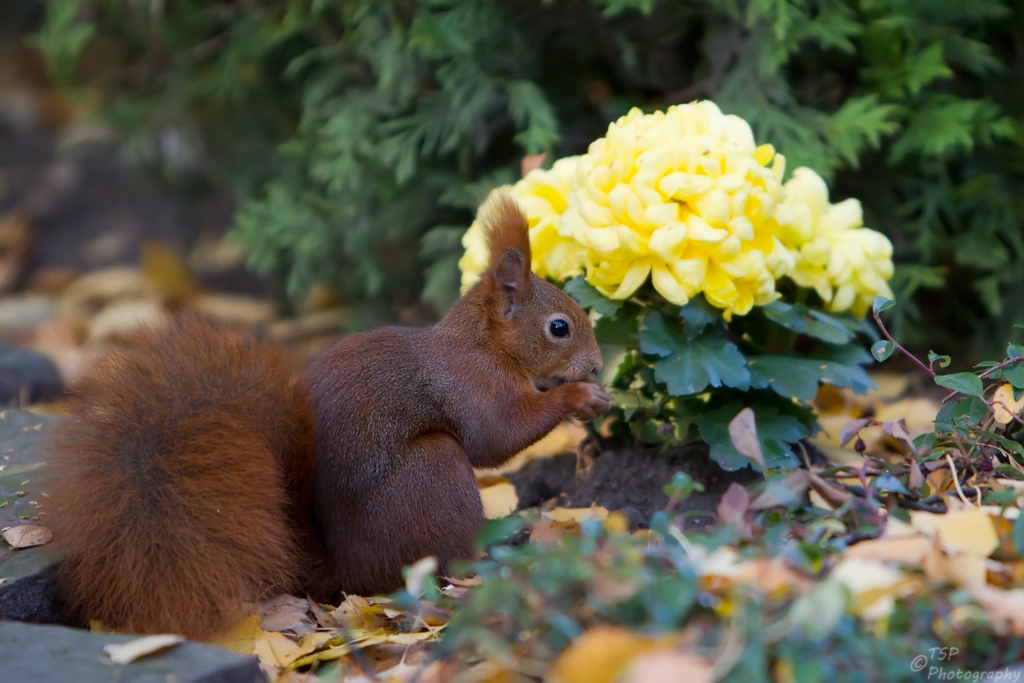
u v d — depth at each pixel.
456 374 2.49
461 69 2.74
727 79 2.73
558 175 2.55
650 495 2.53
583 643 2.30
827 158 2.70
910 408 2.70
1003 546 2.39
